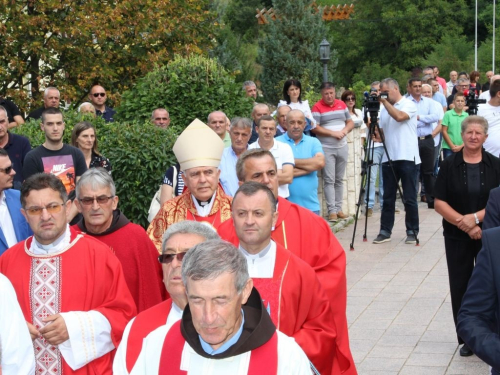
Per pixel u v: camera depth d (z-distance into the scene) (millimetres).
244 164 6441
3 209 7211
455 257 8508
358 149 16391
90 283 6105
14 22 20438
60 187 6074
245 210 5270
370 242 13875
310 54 31891
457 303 8531
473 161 8555
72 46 21438
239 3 61125
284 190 10383
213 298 3711
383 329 9344
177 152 6977
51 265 6125
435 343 8805
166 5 22922
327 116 14656
